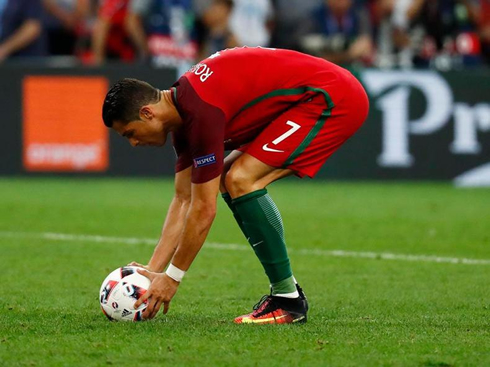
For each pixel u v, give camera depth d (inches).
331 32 2100.1
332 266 1069.8
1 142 1961.1
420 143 1983.3
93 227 1365.7
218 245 1213.1
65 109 1951.3
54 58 2121.1
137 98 693.3
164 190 1812.3
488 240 1273.4
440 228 1380.4
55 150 1964.8
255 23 2194.9
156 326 709.9
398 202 1690.5
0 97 1948.8
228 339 667.4
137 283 729.6
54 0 2112.5
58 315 769.6
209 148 687.7
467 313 800.9
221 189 748.6
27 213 1501.0
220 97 697.6
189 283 949.2
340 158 2015.3
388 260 1112.8
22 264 1057.5
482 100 1972.2
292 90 726.5
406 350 641.0
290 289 737.6
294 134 724.7
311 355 624.1
